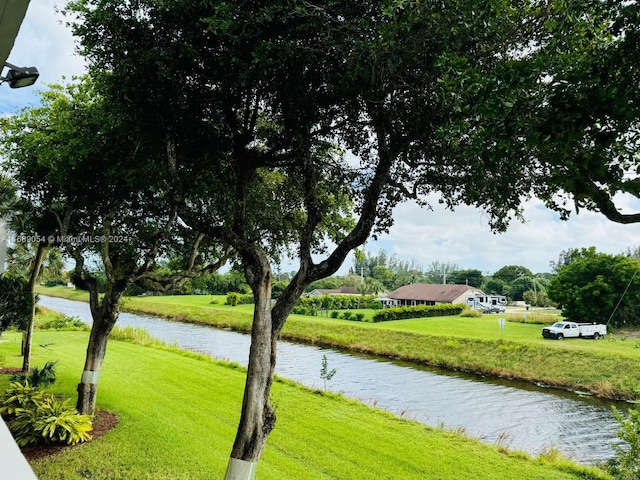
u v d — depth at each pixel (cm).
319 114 698
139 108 700
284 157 770
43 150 972
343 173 878
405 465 978
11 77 401
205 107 728
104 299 1054
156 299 6450
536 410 1828
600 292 3584
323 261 673
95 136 918
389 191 765
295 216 1054
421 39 527
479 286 9456
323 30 564
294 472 892
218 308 5178
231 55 589
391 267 13212
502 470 988
